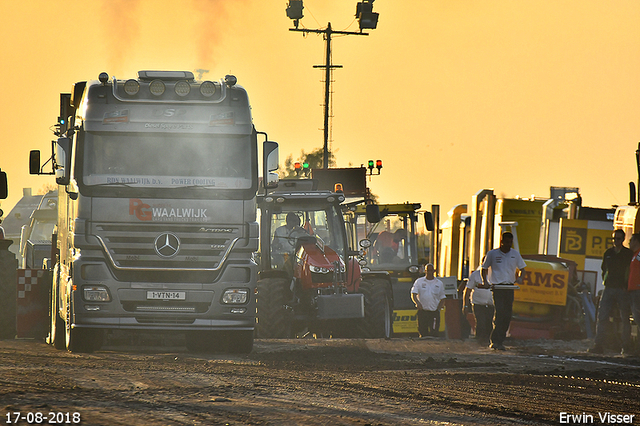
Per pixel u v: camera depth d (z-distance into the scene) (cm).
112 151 3784
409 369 3256
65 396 1992
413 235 7862
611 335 4766
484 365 3500
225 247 3812
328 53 14350
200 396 2108
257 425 1688
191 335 4347
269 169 3909
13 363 2923
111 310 3744
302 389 2333
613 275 4588
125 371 2731
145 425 1634
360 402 2091
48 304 4916
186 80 3950
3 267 4872
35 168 4619
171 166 3809
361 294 5522
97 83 3884
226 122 3875
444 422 1811
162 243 3756
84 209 3728
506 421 1870
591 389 2631
